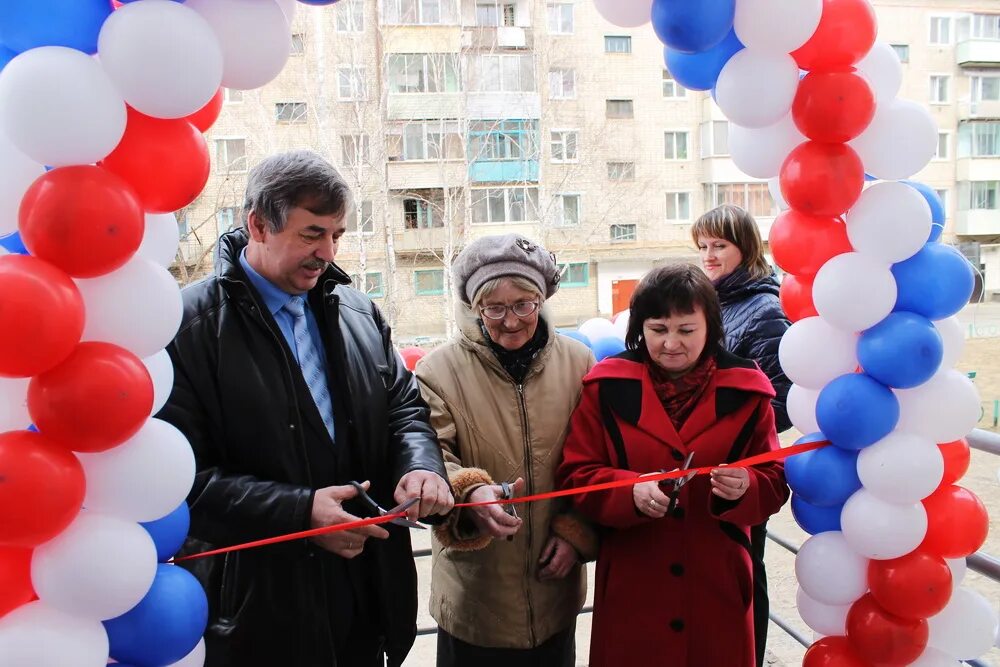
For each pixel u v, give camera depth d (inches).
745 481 63.7
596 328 126.6
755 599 90.4
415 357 126.3
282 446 60.7
